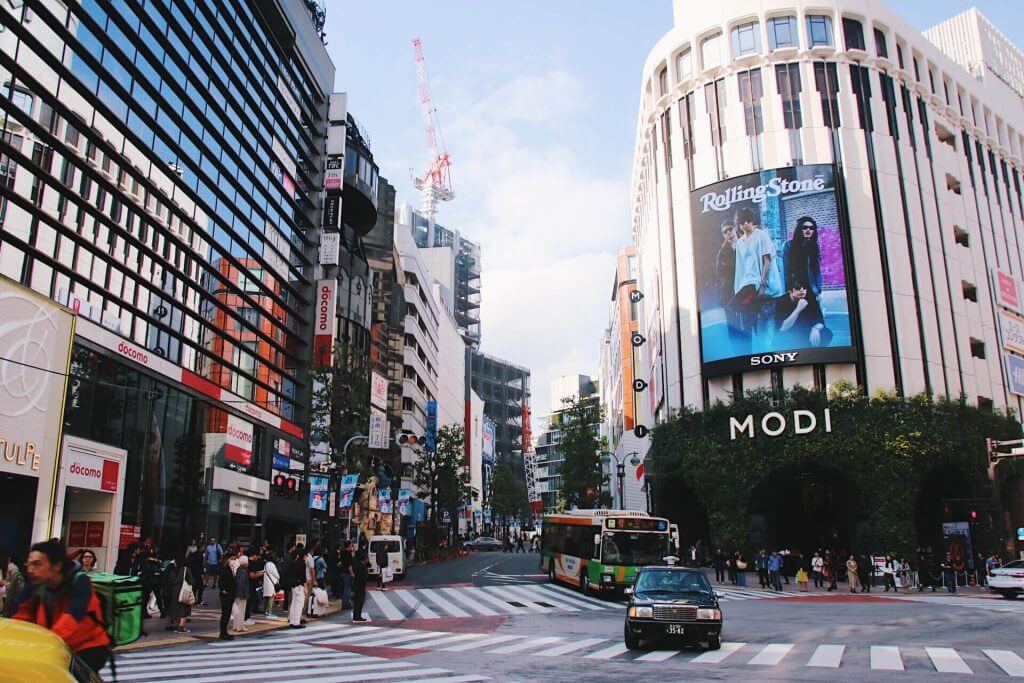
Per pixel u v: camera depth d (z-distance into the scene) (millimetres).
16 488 19688
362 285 53781
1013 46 65562
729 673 10961
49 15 20984
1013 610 21859
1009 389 49406
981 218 51688
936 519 43906
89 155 23219
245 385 35688
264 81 38594
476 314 176500
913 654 12867
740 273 43719
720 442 42156
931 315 43781
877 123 45188
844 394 40250
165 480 27766
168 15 27719
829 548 46406
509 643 15039
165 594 17906
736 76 46562
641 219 66188
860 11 46219
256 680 10273
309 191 45719
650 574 15094
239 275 35062
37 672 3396
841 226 42719
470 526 112250
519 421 178250
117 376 24641
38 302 20125
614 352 98250
